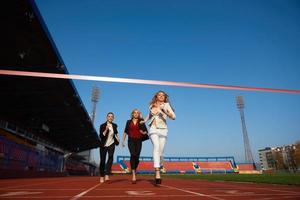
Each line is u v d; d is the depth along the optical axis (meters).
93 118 51.22
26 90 17.67
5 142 12.37
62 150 34.16
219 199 3.13
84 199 3.06
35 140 19.02
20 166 14.88
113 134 7.09
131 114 6.39
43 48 12.64
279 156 96.31
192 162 66.69
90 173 57.97
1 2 9.27
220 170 65.19
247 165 66.88
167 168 64.12
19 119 22.77
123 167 57.78
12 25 10.73
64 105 21.59
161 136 5.27
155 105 5.38
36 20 10.43
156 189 4.62
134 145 6.20
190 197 3.34
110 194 3.67
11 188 4.88
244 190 4.60
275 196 3.53
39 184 6.39
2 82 16.22
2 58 13.39
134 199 3.09
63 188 4.86
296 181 7.53
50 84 17.12
